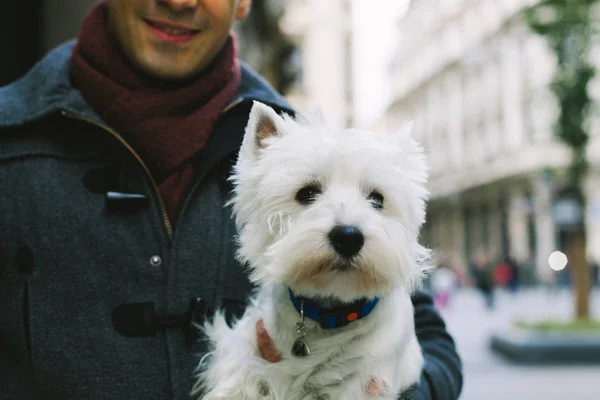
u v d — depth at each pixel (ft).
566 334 33.14
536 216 102.12
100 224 5.90
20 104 6.30
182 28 6.21
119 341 5.70
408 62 176.76
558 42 39.22
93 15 6.70
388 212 5.70
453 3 140.56
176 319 5.90
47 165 5.99
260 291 6.25
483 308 68.49
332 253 5.15
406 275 5.52
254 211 5.76
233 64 6.85
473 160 128.36
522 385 25.95
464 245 134.41
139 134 6.22
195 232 6.10
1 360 5.65
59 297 5.68
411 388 5.87
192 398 5.75
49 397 5.51
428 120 157.89
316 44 82.89
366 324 5.51
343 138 5.75
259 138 5.96
